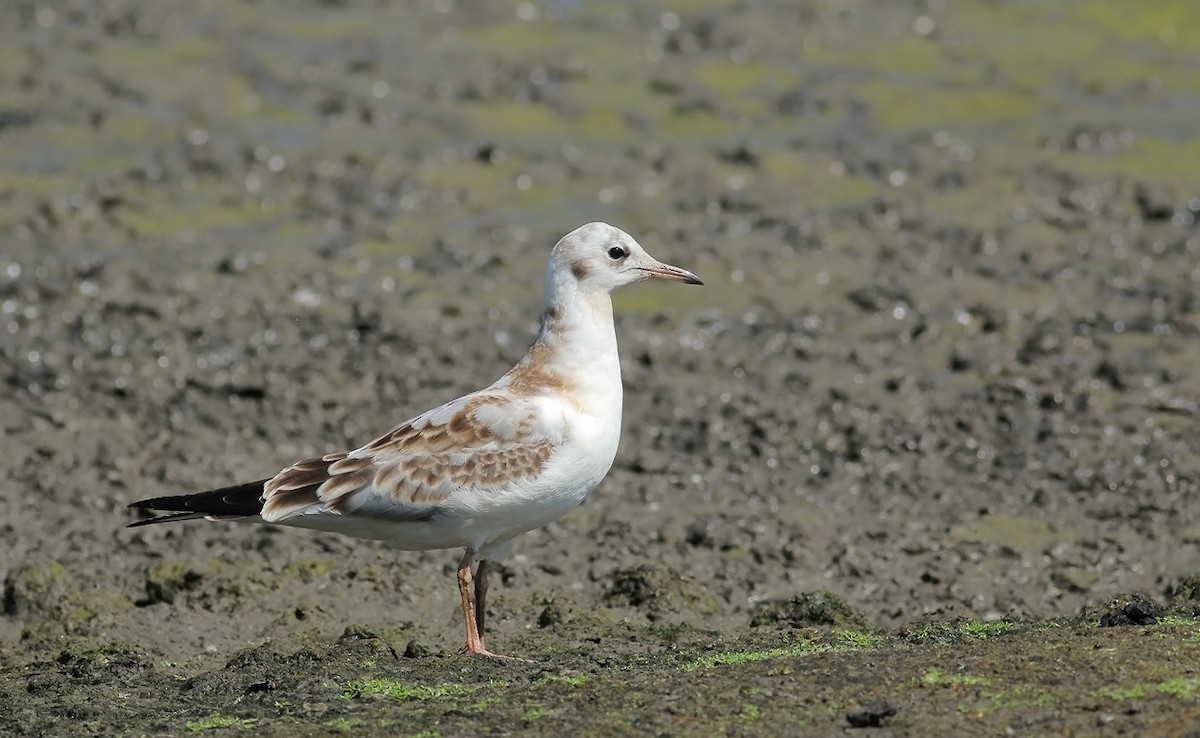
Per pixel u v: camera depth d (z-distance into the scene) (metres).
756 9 28.02
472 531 11.51
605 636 11.95
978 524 14.85
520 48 26.20
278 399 17.08
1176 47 26.91
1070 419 16.66
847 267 20.12
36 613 12.84
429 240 20.64
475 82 24.92
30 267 19.58
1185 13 28.09
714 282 19.75
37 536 14.45
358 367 17.75
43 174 21.80
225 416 16.81
